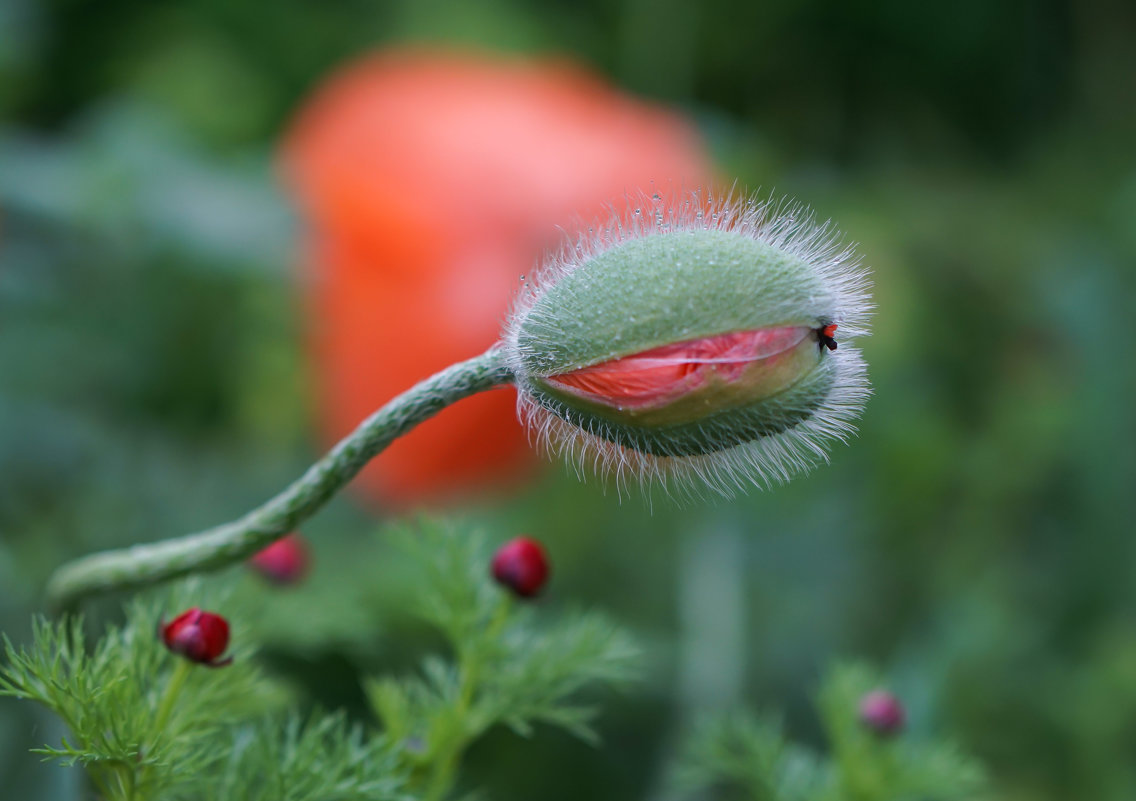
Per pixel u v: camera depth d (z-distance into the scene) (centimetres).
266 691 28
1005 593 59
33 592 40
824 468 59
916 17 96
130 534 49
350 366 57
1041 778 51
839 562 57
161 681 26
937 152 96
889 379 65
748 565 56
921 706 43
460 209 54
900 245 75
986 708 52
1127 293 72
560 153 54
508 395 54
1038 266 78
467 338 54
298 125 82
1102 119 99
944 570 60
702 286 25
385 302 55
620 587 54
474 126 55
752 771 31
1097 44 101
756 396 25
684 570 55
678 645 51
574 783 44
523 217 54
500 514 56
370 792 26
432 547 29
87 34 82
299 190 60
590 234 26
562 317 25
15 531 46
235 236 61
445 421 54
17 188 58
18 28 76
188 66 80
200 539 25
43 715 29
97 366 55
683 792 43
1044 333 76
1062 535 65
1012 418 68
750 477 26
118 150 62
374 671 37
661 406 25
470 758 43
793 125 93
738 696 50
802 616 55
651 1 82
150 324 58
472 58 80
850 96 96
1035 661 56
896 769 30
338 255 57
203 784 26
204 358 60
